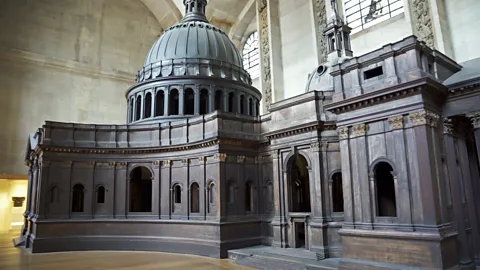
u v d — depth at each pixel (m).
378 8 29.89
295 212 22.44
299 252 19.39
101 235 24.95
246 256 19.80
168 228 24.28
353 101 16.55
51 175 24.88
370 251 15.41
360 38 30.05
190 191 24.11
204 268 18.02
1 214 41.72
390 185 18.78
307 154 20.44
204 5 36.56
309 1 33.50
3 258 21.30
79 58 42.16
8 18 38.91
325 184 19.45
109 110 43.19
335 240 18.78
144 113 30.03
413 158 14.80
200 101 29.81
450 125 16.00
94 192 25.59
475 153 18.02
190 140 24.61
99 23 43.97
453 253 14.19
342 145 17.17
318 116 19.92
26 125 38.28
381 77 16.16
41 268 18.19
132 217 25.39
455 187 15.53
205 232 22.44
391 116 15.53
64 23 41.84
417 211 14.44
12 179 39.66
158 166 25.55
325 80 22.95
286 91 34.78
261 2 37.97
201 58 30.84
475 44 22.89
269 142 23.55
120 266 18.61
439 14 23.52
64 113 40.47
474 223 16.36
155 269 17.78
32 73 39.41
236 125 23.73
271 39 35.34
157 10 47.28
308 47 33.44
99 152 25.86
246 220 22.89
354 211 16.34
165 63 30.81
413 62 15.19
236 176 23.14
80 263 19.50
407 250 14.31
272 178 23.44
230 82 30.61
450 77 16.64
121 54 44.94
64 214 24.88
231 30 45.81
